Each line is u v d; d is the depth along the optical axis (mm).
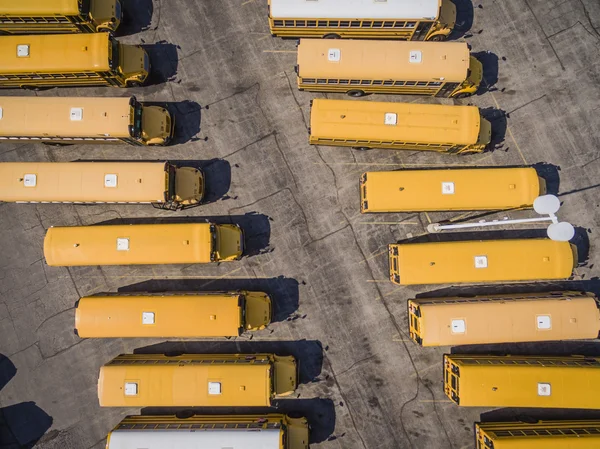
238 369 24688
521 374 24516
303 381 27109
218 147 28297
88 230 25844
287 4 25719
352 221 27891
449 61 25750
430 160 28250
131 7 28703
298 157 28203
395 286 27484
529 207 26531
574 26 28547
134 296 25578
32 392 27391
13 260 27969
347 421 26906
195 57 28594
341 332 27312
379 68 25812
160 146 28266
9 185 25750
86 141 27141
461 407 26875
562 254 25375
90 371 27469
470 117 25703
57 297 27812
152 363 25469
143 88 28469
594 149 28078
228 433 24094
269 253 27766
